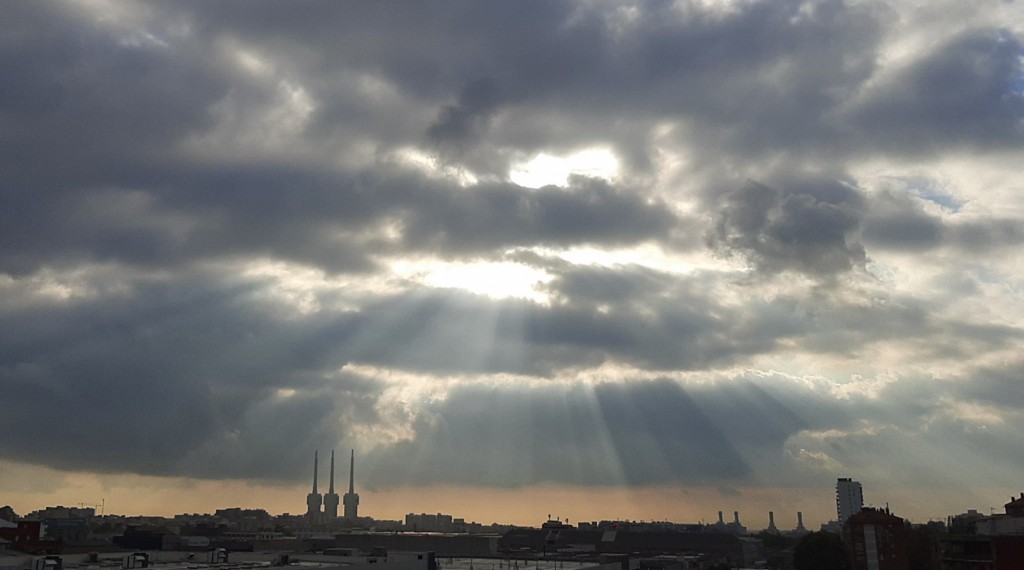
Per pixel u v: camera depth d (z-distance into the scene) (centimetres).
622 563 15762
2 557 9512
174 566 10819
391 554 13425
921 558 19325
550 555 19838
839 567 18312
